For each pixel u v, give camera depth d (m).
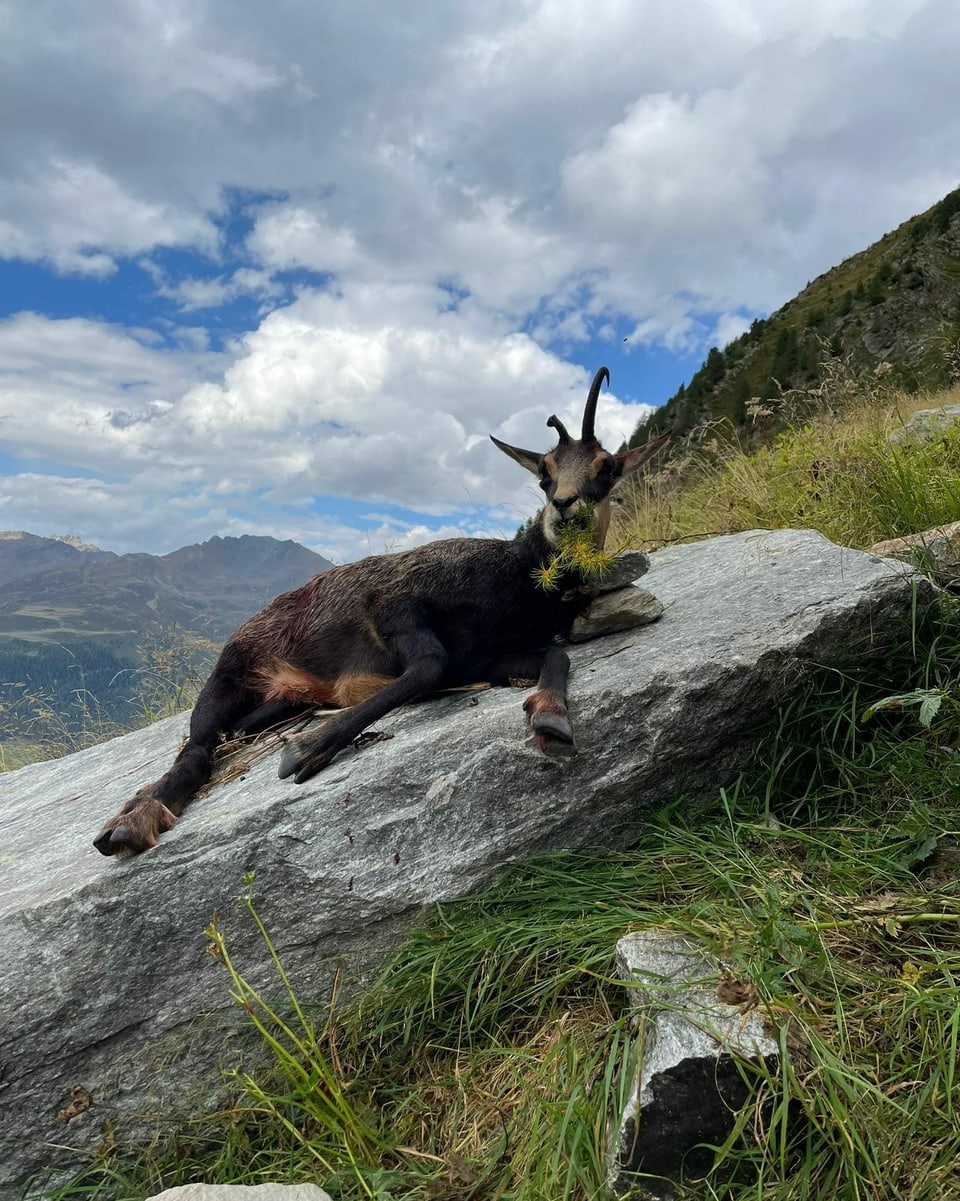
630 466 1.74
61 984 1.16
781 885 1.16
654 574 2.08
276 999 1.21
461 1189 0.93
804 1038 0.92
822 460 2.39
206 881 1.23
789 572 1.72
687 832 1.31
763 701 1.42
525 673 1.62
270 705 1.72
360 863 1.25
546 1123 0.95
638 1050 0.94
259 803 1.32
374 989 1.19
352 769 1.35
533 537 1.66
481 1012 1.13
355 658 1.64
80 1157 1.15
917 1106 0.87
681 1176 0.89
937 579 1.69
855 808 1.36
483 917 1.23
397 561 1.69
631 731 1.36
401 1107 1.08
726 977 0.98
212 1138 1.15
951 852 1.20
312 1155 1.05
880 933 1.07
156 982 1.20
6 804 1.98
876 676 1.50
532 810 1.31
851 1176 0.82
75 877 1.27
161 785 1.45
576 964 1.13
